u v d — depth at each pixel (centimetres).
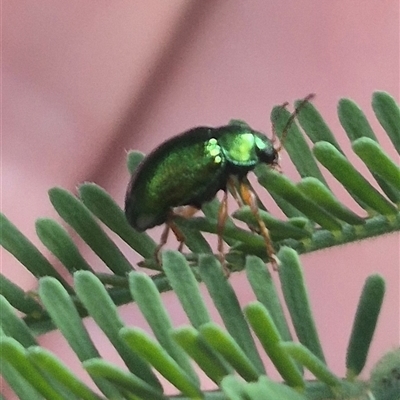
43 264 5
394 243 9
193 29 9
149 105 9
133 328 5
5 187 9
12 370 5
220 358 5
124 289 5
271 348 5
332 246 5
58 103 9
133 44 9
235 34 9
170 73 9
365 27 9
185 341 5
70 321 5
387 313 9
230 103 9
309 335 5
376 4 9
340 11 9
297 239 5
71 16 8
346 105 6
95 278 5
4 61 8
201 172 6
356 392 5
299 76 9
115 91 9
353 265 10
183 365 5
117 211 5
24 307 5
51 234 5
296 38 9
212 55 9
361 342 5
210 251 6
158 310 5
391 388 5
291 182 5
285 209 5
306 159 6
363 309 5
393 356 5
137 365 5
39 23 8
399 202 5
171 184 6
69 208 5
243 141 6
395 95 9
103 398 5
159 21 8
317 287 10
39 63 8
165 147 6
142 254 5
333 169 5
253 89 9
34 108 9
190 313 5
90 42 8
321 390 5
